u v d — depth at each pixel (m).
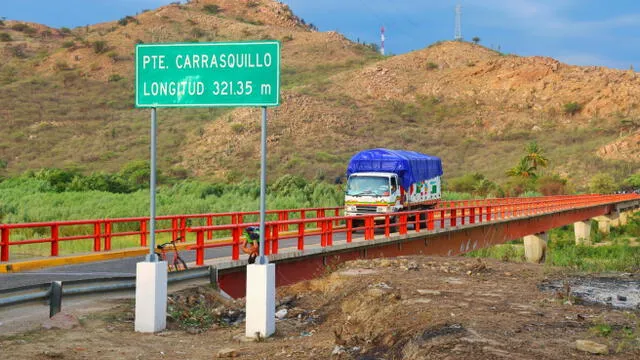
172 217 26.70
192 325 13.85
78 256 21.83
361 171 34.66
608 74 186.12
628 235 73.94
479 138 157.88
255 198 56.59
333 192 59.69
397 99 186.38
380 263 21.00
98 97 182.62
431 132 160.38
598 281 18.39
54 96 181.50
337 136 143.50
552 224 53.56
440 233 33.03
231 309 15.45
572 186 104.31
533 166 101.69
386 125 160.88
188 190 62.97
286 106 157.50
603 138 144.00
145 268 12.68
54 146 141.25
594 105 170.00
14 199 53.44
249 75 12.41
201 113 160.50
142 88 12.87
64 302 13.44
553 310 12.55
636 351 9.20
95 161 128.25
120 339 11.69
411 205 35.44
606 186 103.12
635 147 125.19
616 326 10.89
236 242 19.36
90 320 12.80
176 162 126.06
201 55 12.59
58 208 42.19
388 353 9.84
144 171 85.56
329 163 121.56
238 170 116.81
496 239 41.72
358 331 12.12
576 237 66.88
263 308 12.25
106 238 23.88
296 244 27.22
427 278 17.34
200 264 18.41
